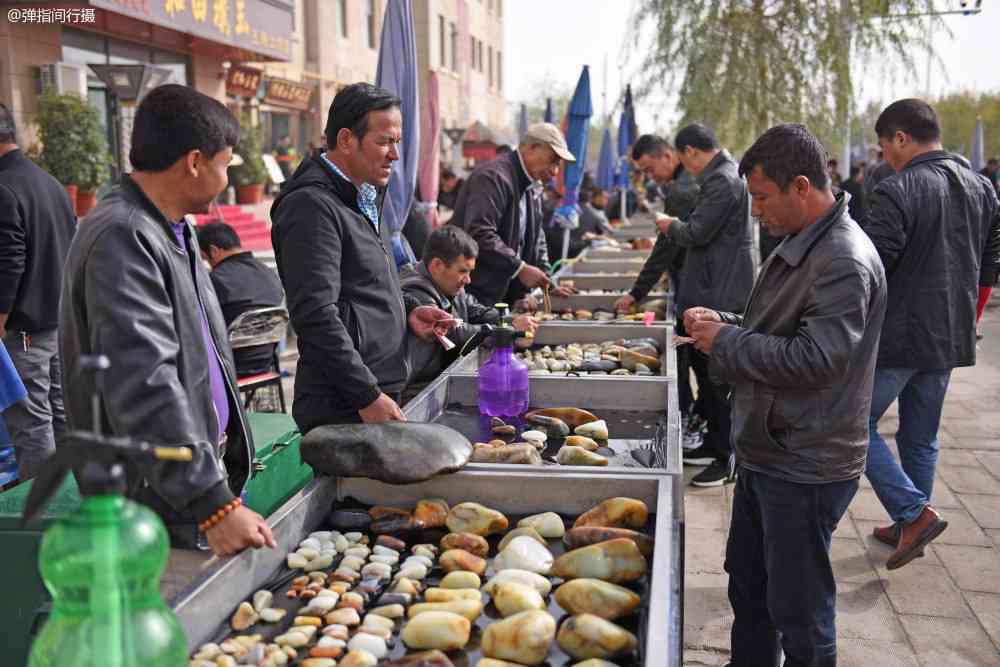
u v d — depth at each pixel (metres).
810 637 2.25
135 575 1.01
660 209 20.61
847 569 3.62
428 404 2.80
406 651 1.46
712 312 2.42
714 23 11.89
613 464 2.40
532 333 3.94
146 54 13.92
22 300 3.63
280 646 1.45
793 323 2.15
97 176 10.74
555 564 1.70
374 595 1.63
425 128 7.57
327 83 21.97
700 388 4.98
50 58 11.54
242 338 4.68
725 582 3.52
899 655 2.97
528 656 1.39
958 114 39.78
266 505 2.78
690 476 4.80
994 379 6.97
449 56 30.48
